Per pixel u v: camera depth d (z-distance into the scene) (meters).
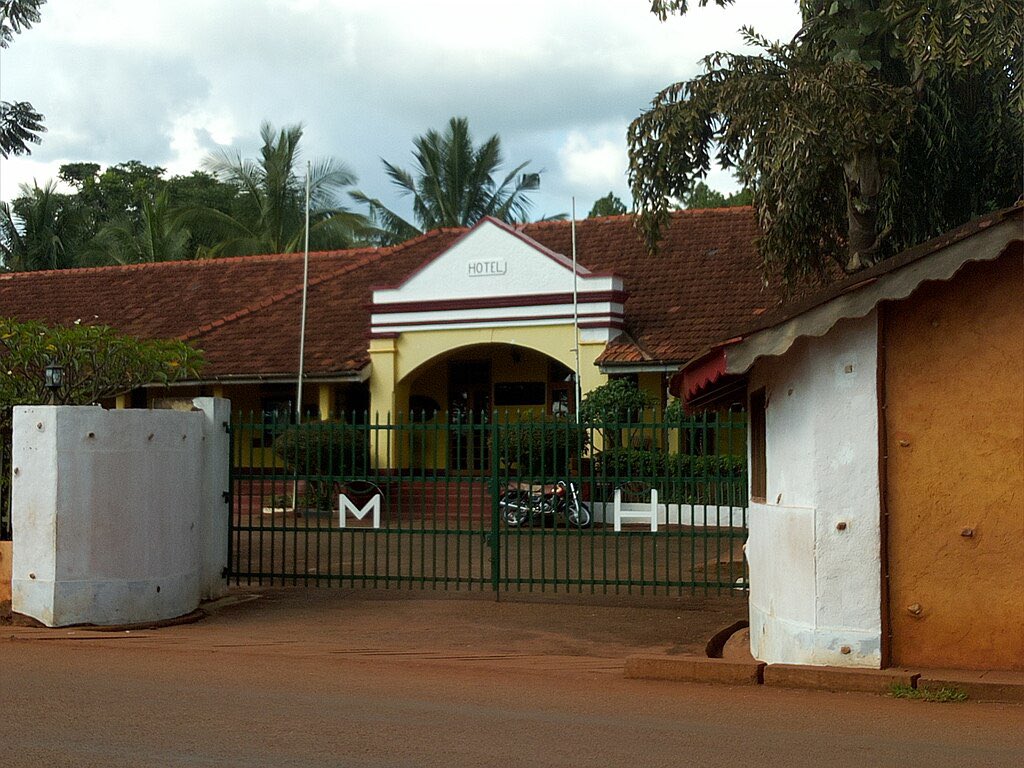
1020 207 7.71
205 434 12.86
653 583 12.91
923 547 8.33
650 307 24.92
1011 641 8.16
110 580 11.04
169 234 40.00
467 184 43.62
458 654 9.94
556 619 11.91
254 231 39.72
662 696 8.04
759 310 23.70
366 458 13.46
